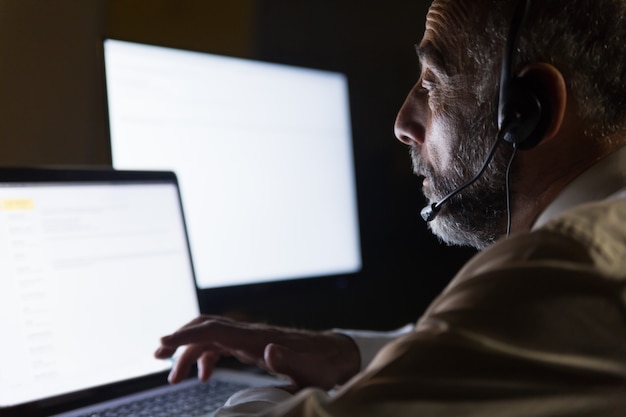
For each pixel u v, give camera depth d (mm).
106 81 940
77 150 1031
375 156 1465
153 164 989
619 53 594
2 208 724
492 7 620
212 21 1565
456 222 673
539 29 589
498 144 595
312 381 780
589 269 430
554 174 608
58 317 741
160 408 762
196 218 1022
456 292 454
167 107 1007
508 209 614
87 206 802
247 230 1082
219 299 1034
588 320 420
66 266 763
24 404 690
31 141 973
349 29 1673
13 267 717
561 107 578
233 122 1078
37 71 982
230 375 938
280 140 1139
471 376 407
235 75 1086
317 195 1187
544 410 408
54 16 1004
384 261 1431
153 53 995
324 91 1212
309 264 1167
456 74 644
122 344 795
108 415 730
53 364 725
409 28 1619
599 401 420
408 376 411
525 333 413
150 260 851
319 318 1305
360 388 415
